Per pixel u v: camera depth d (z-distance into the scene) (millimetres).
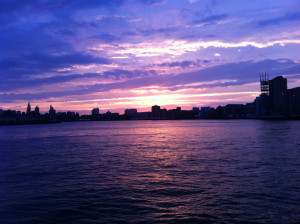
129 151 47688
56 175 26766
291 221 14203
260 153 40000
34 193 20047
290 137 71188
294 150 42750
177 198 18203
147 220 14570
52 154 45375
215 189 20219
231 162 32344
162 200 17844
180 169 28547
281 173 25422
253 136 78938
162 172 27172
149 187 21203
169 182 22703
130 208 16453
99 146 59281
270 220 14352
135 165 31891
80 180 24219
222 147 50219
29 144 69562
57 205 17203
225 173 25922
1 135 127062
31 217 15281
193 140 70375
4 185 22734
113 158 38625
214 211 15703
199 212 15586
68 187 21703
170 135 98312
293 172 25797
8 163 35562
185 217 14875
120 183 22766
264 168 28062
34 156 43094
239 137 76500
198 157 37406
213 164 31234
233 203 17000
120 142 70000
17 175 27094
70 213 15797
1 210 16406
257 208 16078
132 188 21016
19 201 18109
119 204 17219
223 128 149750
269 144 53344
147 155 41250
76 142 72750
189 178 24094
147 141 71688
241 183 21875
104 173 27312
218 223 14070
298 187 20375
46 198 18719
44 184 22922
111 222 14391
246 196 18359
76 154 44656
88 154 44281
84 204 17328
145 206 16766
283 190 19641
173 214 15352
